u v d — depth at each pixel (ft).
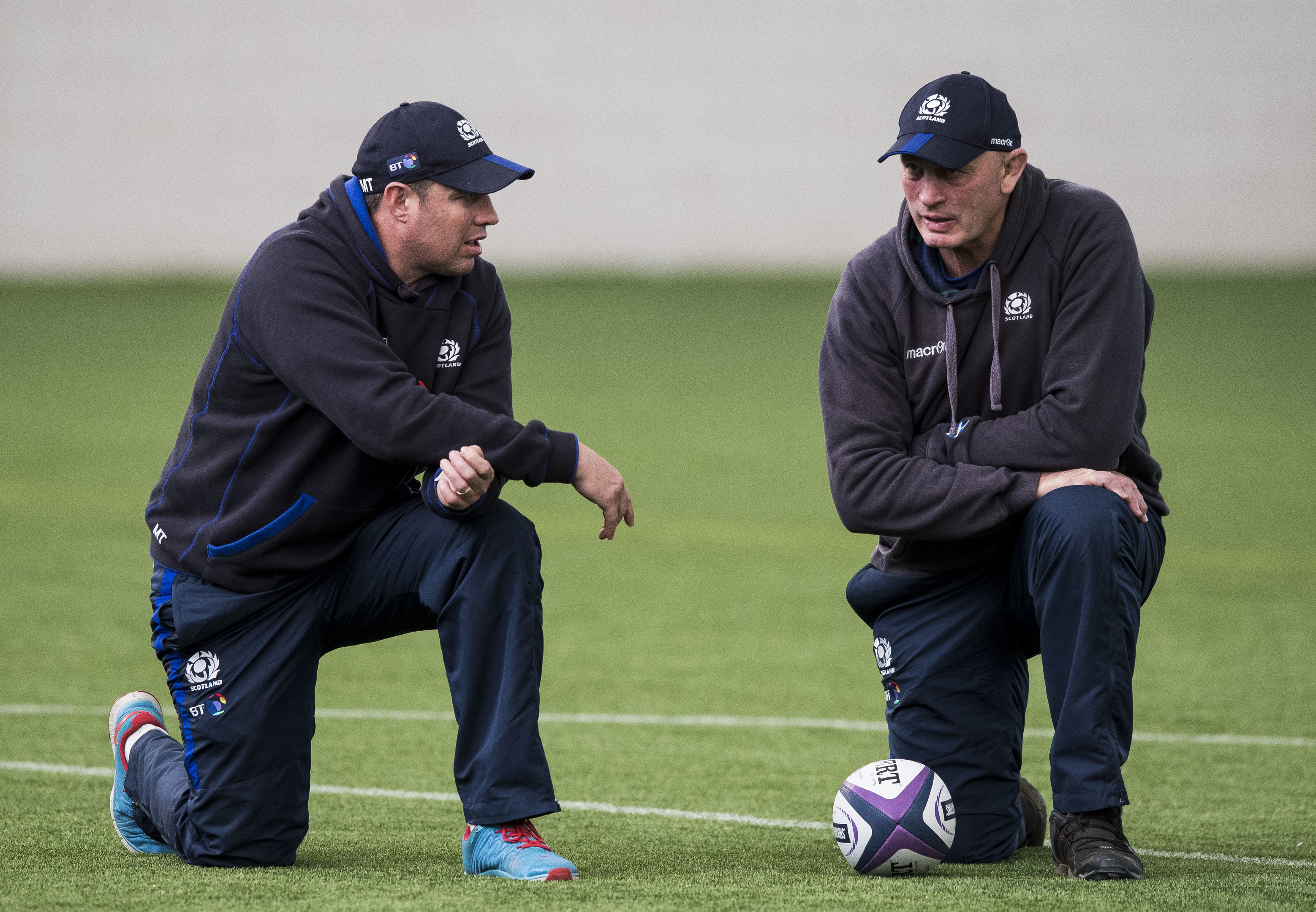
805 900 29.07
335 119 232.32
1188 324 193.26
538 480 32.58
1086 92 219.20
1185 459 124.26
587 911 27.89
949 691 35.32
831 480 36.27
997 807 35.14
